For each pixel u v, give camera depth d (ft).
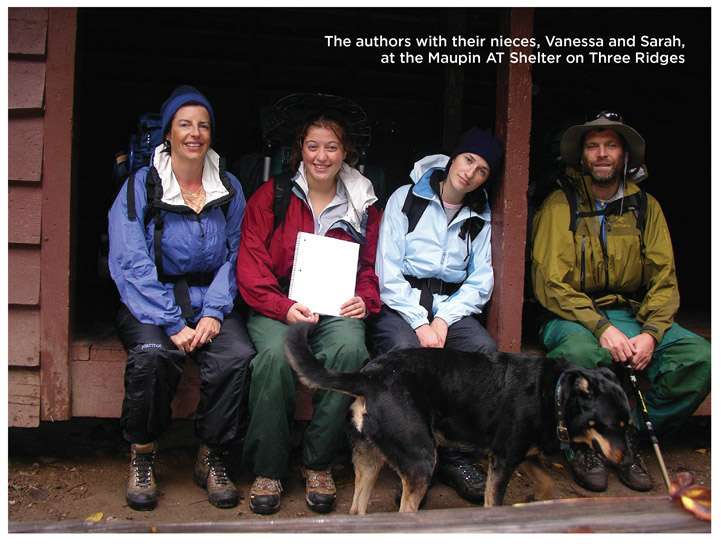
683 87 19.17
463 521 5.98
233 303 10.00
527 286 12.28
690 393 9.98
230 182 9.82
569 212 10.69
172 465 10.57
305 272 9.48
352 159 10.76
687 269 19.52
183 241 9.37
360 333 9.24
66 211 9.71
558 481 10.51
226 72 16.85
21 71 9.52
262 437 8.85
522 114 10.26
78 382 10.09
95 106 16.43
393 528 5.92
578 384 8.12
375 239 10.35
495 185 10.69
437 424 8.46
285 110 11.13
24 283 9.78
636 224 10.74
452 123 16.01
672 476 10.77
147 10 16.21
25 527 6.17
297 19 16.84
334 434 8.92
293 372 8.87
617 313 10.85
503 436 8.32
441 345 9.72
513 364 8.59
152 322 8.95
